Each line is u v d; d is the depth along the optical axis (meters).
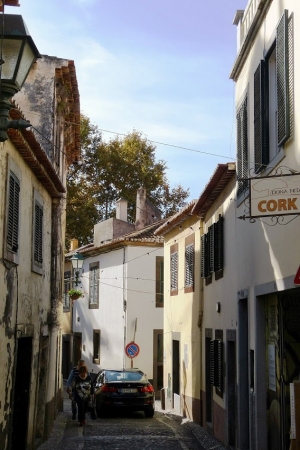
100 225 36.75
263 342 11.38
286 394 9.93
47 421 15.39
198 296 19.33
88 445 14.72
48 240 15.34
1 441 9.73
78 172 42.59
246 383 12.98
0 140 6.53
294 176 8.05
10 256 10.16
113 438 15.98
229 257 14.56
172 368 23.58
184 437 16.52
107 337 33.19
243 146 12.50
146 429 18.11
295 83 8.57
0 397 9.65
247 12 12.63
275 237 9.87
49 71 18.41
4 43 6.35
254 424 11.53
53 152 18.00
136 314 30.91
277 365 10.41
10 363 10.41
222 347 15.28
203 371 18.36
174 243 23.91
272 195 8.12
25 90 18.27
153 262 31.41
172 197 44.09
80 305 37.94
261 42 10.93
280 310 10.25
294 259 8.68
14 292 10.71
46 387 15.14
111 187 42.97
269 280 10.27
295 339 10.07
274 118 10.28
